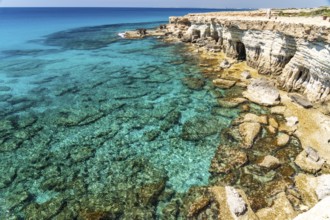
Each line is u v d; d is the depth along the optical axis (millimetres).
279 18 37312
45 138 22781
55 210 15664
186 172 18375
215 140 21609
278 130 22062
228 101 27281
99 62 45562
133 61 45312
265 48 33219
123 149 21094
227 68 37281
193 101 28344
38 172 18844
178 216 15094
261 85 28125
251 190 16453
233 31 39750
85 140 22391
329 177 16125
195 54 47344
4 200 16516
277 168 18000
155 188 16922
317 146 19734
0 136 23109
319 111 23672
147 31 75500
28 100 30281
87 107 28156
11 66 44062
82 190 17156
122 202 16125
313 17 36125
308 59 25609
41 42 67125
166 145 21391
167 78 35625
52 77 38062
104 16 185375
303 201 15320
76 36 76312
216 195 16031
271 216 14555
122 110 27250
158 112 26500
